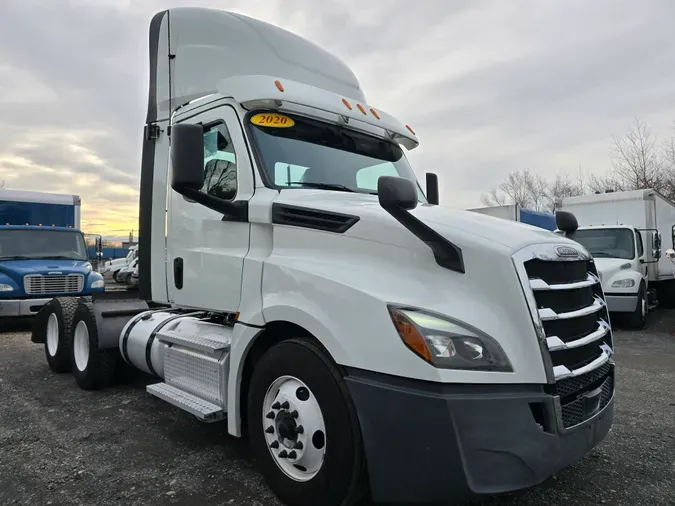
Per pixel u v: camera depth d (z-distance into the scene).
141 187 4.49
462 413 2.28
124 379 5.78
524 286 2.48
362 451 2.55
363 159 4.06
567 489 3.22
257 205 3.35
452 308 2.48
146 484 3.33
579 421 2.63
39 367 6.97
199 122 3.96
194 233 3.89
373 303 2.53
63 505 3.06
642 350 8.14
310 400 2.81
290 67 4.49
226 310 3.49
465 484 2.25
